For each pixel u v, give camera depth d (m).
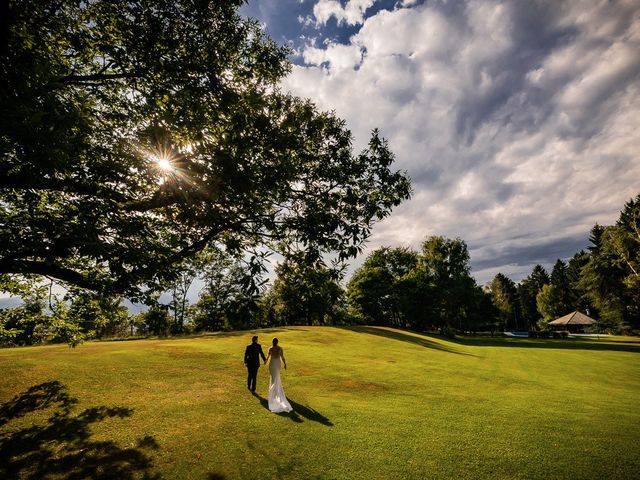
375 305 69.94
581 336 68.75
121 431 9.73
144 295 6.11
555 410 12.12
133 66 7.41
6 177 4.76
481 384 16.84
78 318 9.16
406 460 8.12
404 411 11.84
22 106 3.64
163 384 14.38
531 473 7.52
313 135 7.24
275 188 6.35
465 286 65.38
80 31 7.23
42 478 7.32
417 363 23.03
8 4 5.04
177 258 5.96
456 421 10.80
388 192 7.40
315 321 67.12
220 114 6.85
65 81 6.63
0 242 5.35
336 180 7.17
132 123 7.29
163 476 7.41
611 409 12.34
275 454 8.42
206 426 10.13
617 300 54.28
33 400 11.93
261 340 27.88
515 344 47.19
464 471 7.62
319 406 12.33
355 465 7.89
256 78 8.97
